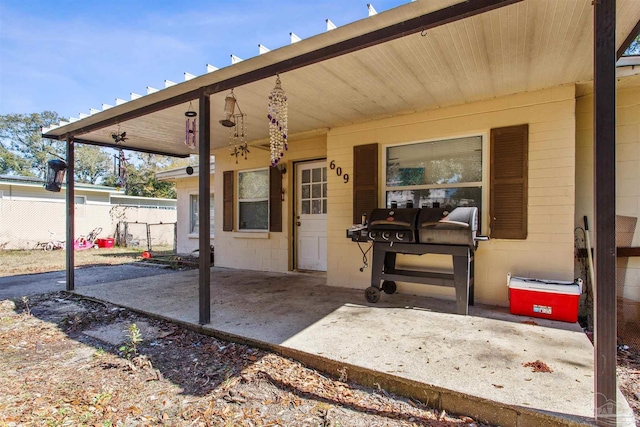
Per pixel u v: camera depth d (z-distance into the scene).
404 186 4.75
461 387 2.11
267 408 2.16
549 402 1.95
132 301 4.46
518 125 3.89
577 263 3.94
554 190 3.73
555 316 3.43
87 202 14.98
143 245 15.17
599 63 1.82
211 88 3.45
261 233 6.79
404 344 2.81
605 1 1.81
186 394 2.34
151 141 6.09
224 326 3.34
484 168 4.17
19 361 2.89
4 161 27.52
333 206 5.29
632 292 3.71
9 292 5.37
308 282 5.54
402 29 2.37
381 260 4.15
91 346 3.20
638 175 3.74
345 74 3.36
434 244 3.78
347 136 5.16
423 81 3.54
